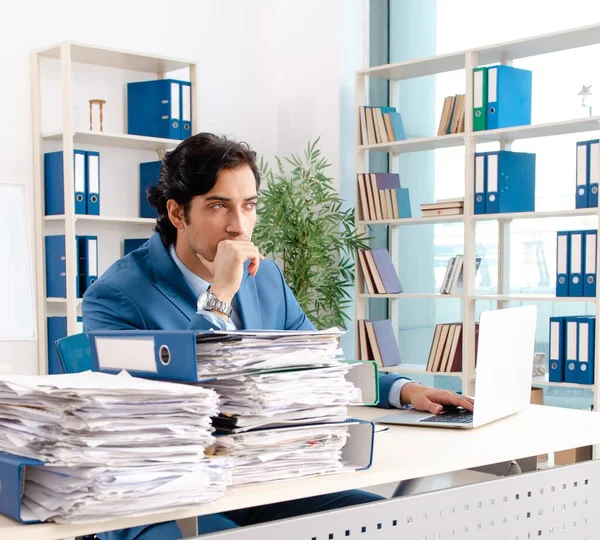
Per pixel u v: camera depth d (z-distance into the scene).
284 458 1.35
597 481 1.84
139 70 5.30
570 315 4.70
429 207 4.89
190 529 1.26
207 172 1.85
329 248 5.41
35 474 1.19
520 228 4.92
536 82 4.93
